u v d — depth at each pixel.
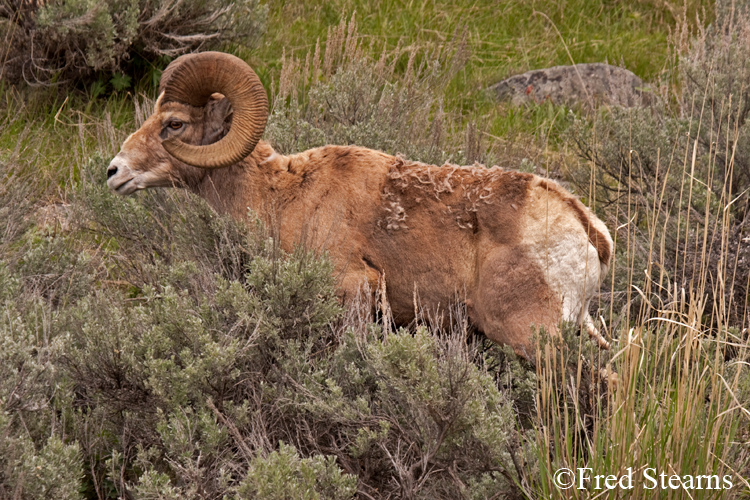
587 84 34.53
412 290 15.79
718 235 19.64
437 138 24.53
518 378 14.31
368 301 15.46
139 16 28.33
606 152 22.94
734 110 22.38
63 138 25.17
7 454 11.95
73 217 20.31
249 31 30.84
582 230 14.69
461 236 15.25
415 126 25.50
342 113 23.41
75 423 13.58
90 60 26.64
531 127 31.92
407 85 28.66
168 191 19.69
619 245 21.95
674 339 13.84
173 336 14.54
